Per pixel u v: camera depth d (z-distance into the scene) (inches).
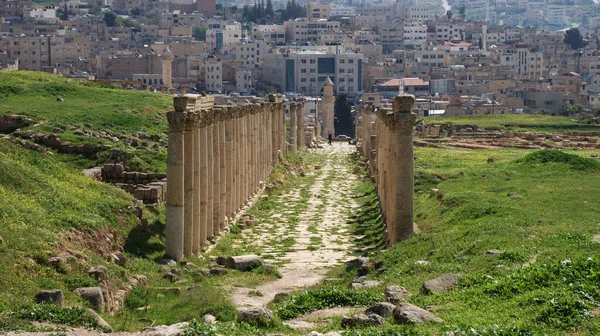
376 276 1691.7
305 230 2581.2
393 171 2170.3
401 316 1198.3
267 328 1264.8
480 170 3102.9
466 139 5177.2
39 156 2315.5
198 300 1513.3
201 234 2177.7
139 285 1640.0
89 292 1422.2
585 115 7460.6
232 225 2566.4
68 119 3193.9
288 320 1357.0
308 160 5022.1
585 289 1222.9
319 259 2130.9
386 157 2488.9
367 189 3513.8
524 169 3080.7
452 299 1316.4
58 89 3944.4
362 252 2206.0
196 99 2043.6
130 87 5447.8
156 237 2073.1
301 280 1857.8
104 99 3887.8
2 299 1288.1
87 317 1269.7
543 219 2078.0
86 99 3858.3
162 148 3031.5
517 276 1359.5
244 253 2203.5
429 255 1758.1
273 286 1785.2
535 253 1581.0
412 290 1432.1
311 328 1263.5
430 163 3619.6
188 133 2015.3
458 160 3784.5
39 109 3344.0
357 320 1210.6
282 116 4247.0
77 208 1932.8
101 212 1989.4
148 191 2352.4
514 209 2196.1
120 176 2549.2
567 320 1125.1
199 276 1822.1
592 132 5826.8
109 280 1560.0
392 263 1784.0
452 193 2534.5
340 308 1407.5
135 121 3435.0
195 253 2069.4
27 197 1851.6
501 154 4128.9
